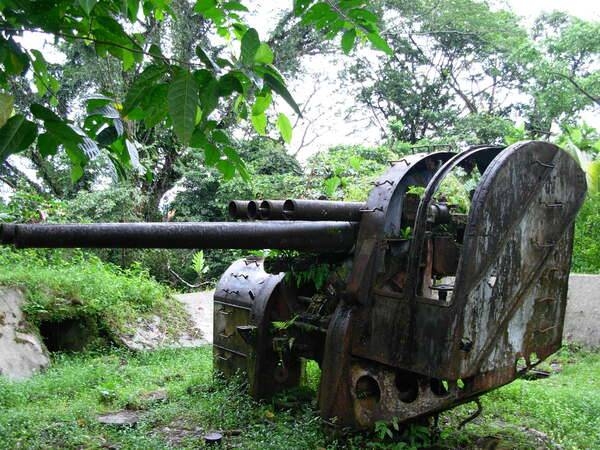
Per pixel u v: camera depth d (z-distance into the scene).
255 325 5.80
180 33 15.48
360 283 4.72
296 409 5.70
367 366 4.79
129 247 3.87
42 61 3.02
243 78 2.50
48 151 2.54
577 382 7.08
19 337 7.84
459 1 20.38
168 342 9.30
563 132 15.08
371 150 11.83
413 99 21.78
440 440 4.96
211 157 3.05
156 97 2.63
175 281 15.30
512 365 4.65
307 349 5.49
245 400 5.83
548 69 17.34
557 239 4.86
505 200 4.44
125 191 14.57
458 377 4.27
